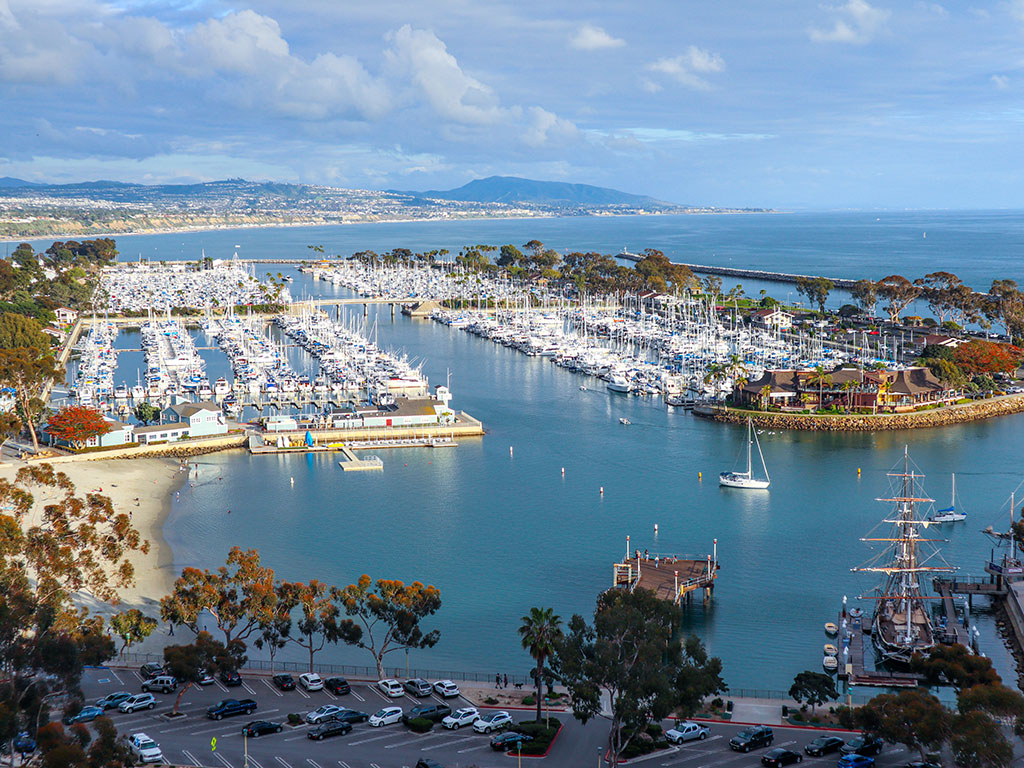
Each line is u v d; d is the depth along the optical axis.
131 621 125.62
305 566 163.75
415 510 195.38
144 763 96.19
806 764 98.31
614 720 97.88
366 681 122.19
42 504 183.38
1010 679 124.12
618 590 131.12
